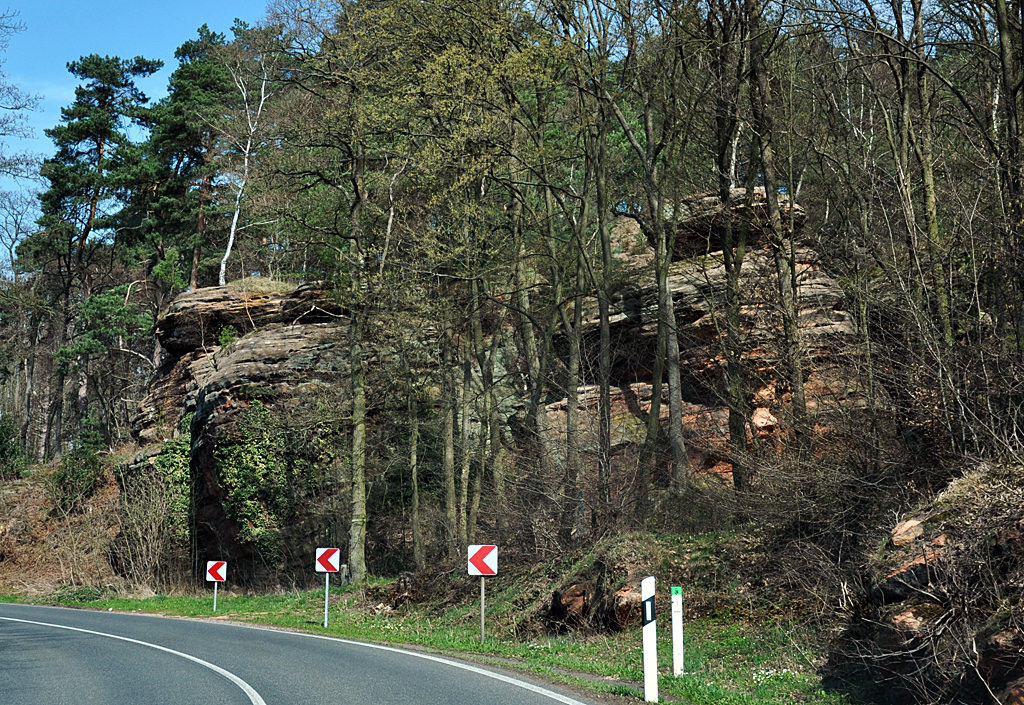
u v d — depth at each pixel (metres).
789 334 17.20
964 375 10.50
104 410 51.31
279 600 24.61
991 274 11.45
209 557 30.89
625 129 21.39
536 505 21.14
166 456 32.69
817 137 18.31
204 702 8.95
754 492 16.67
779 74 19.47
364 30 21.50
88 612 24.34
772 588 13.77
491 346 25.89
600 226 21.98
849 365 14.06
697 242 26.48
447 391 26.12
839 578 11.76
